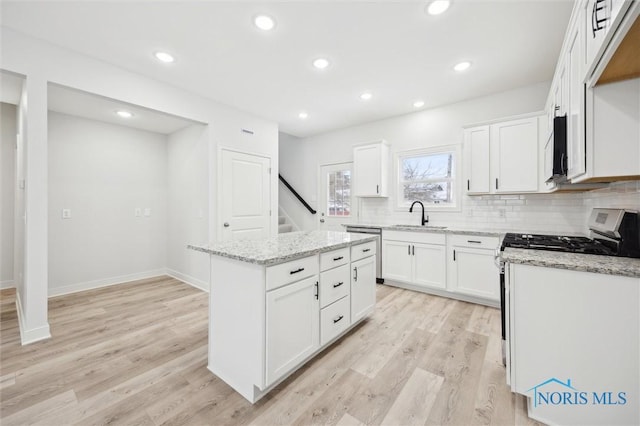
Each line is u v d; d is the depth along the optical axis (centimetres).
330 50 244
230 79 299
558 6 190
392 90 327
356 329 246
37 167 223
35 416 144
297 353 175
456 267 315
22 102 256
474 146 318
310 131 507
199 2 186
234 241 223
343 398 158
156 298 334
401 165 423
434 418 143
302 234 274
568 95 171
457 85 314
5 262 361
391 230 368
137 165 418
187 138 397
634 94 129
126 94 275
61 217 351
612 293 127
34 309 224
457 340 226
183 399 158
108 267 390
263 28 214
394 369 186
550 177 205
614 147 132
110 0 184
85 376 179
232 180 379
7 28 210
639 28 91
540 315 141
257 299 154
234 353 169
